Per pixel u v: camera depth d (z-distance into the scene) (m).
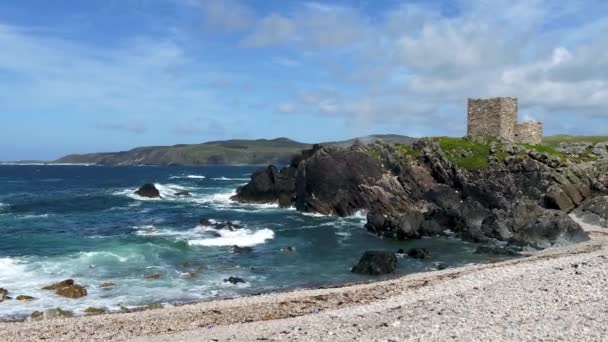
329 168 74.06
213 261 42.81
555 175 62.75
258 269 40.41
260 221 67.81
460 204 61.22
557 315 18.73
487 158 70.06
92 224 63.88
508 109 78.56
